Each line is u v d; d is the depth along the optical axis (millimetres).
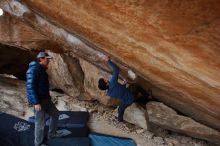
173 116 6938
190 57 2496
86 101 8203
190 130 6648
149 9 2039
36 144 5613
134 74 5910
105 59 5992
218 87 3033
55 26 5465
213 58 2230
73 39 5867
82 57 7426
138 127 7309
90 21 3213
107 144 6332
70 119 7016
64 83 8312
